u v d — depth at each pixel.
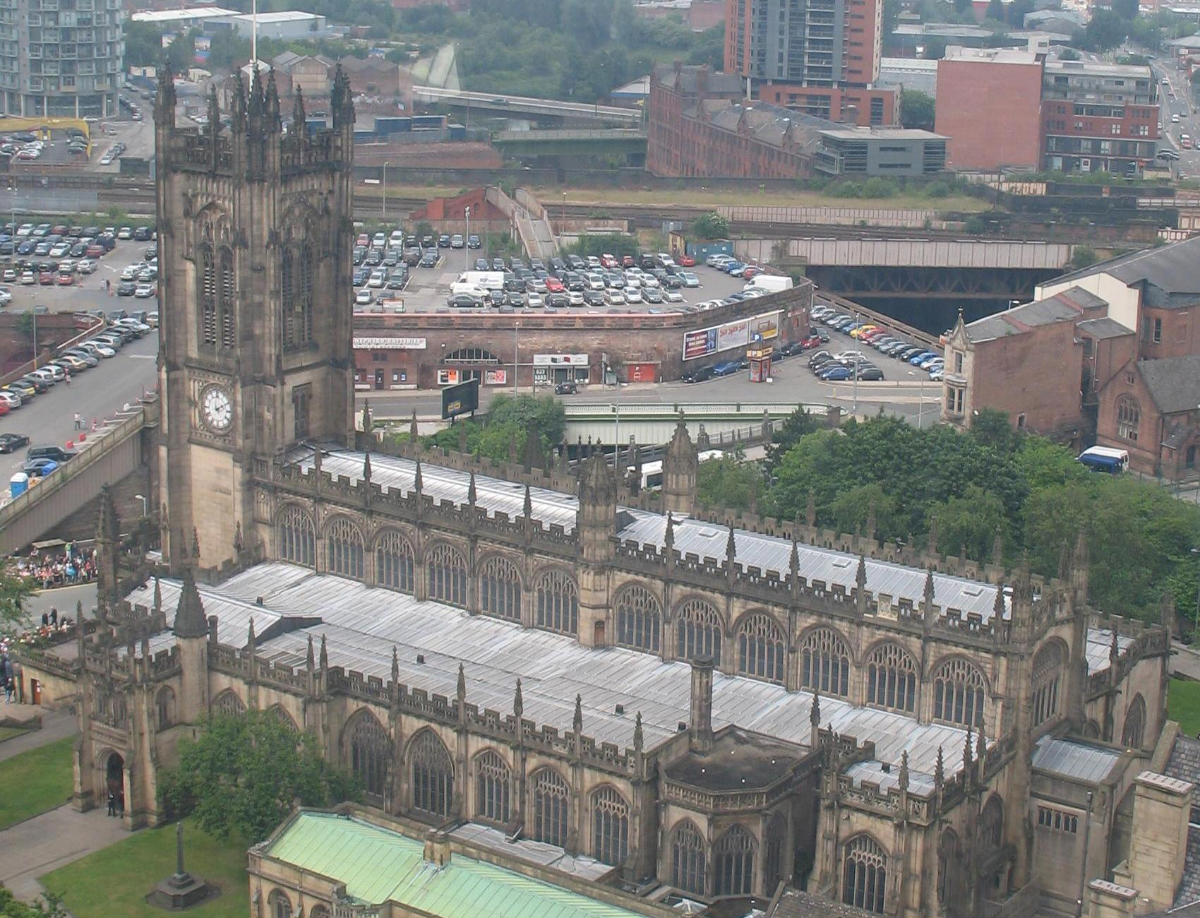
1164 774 175.12
